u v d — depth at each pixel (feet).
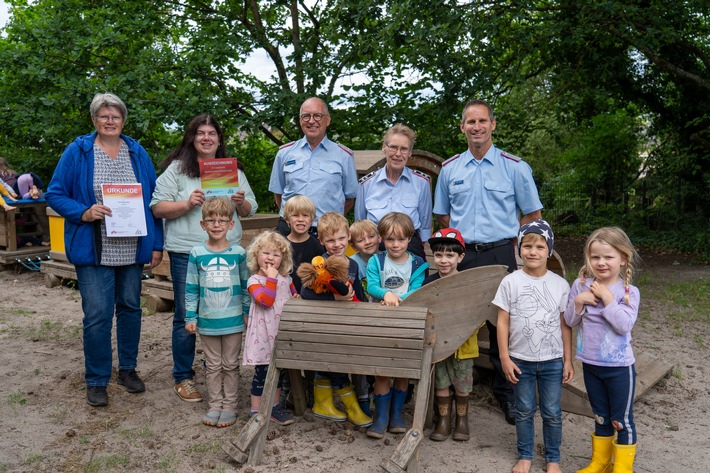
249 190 16.49
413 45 30.12
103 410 15.14
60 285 30.35
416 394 12.25
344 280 13.01
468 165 15.03
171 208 15.37
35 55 32.35
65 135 34.27
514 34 31.12
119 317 16.21
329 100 33.37
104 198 14.82
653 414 15.39
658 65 40.65
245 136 40.04
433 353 12.92
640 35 34.01
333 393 15.67
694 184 48.21
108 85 29.84
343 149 16.69
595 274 11.80
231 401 14.60
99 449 13.15
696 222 47.19
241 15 39.22
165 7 37.63
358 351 12.46
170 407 15.40
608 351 11.59
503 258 14.74
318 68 32.71
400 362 12.24
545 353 12.15
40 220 35.53
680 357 19.75
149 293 25.13
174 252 15.64
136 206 15.12
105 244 15.15
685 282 31.73
